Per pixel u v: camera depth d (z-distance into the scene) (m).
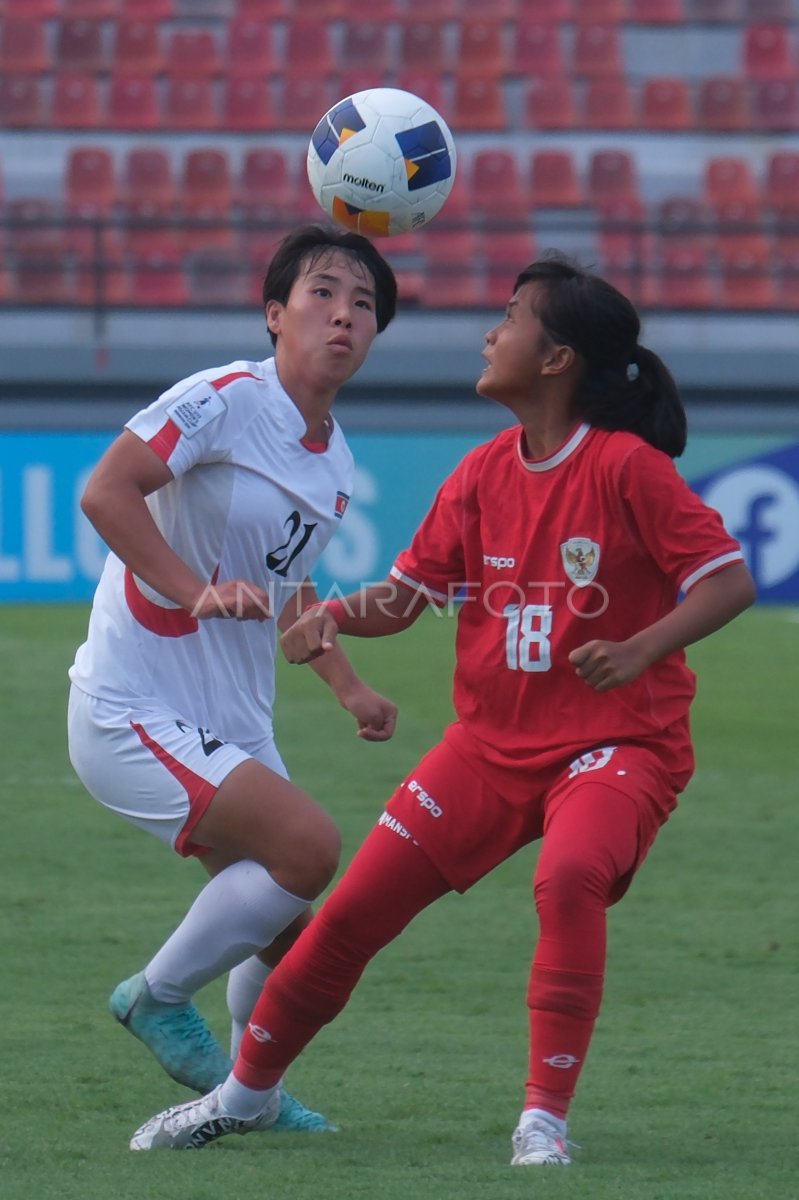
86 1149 12.63
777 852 26.39
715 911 22.75
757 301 66.06
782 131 71.81
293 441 13.51
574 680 12.58
